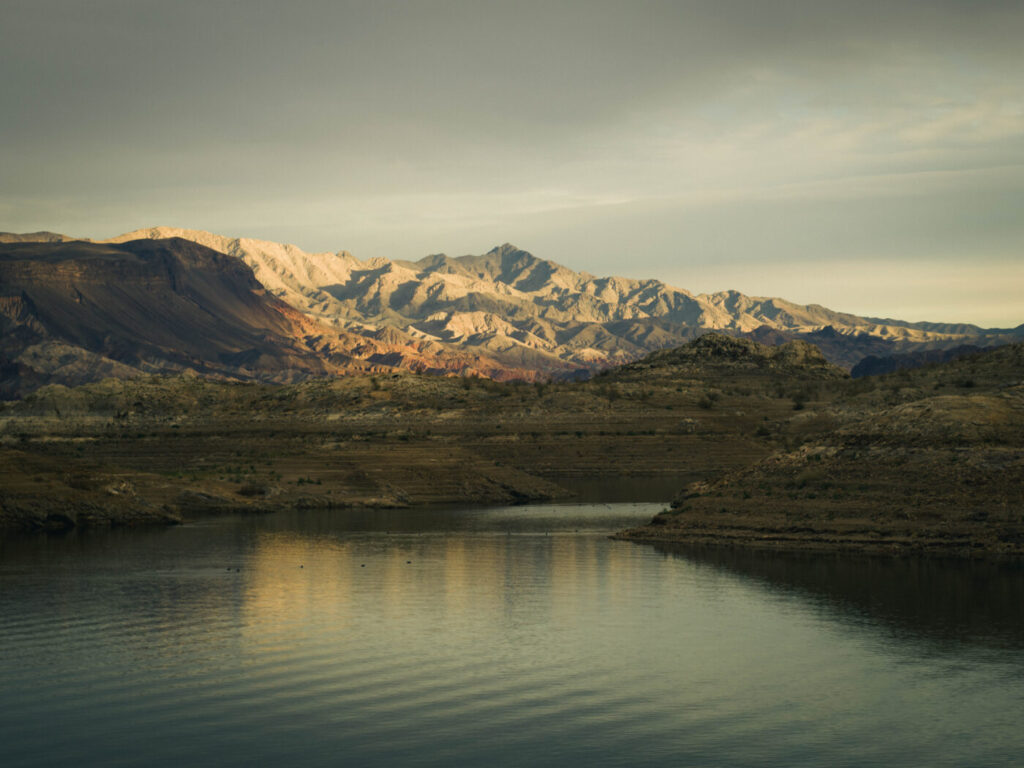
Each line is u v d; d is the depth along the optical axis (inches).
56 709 1958.7
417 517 5940.0
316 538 4736.7
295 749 1747.0
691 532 4414.4
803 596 2982.3
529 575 3464.6
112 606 2935.5
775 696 2020.2
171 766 1680.6
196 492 6397.6
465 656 2322.8
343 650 2381.9
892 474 4266.7
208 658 2311.8
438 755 1718.8
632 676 2159.2
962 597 2923.2
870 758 1694.1
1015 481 3954.2
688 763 1676.9
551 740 1785.2
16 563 3855.8
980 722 1862.7
